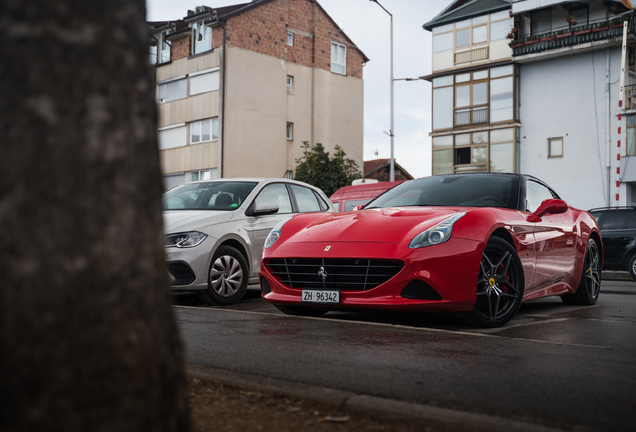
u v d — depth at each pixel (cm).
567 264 639
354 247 482
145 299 157
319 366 326
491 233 497
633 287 1088
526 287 558
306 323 489
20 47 153
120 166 155
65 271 147
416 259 458
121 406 149
